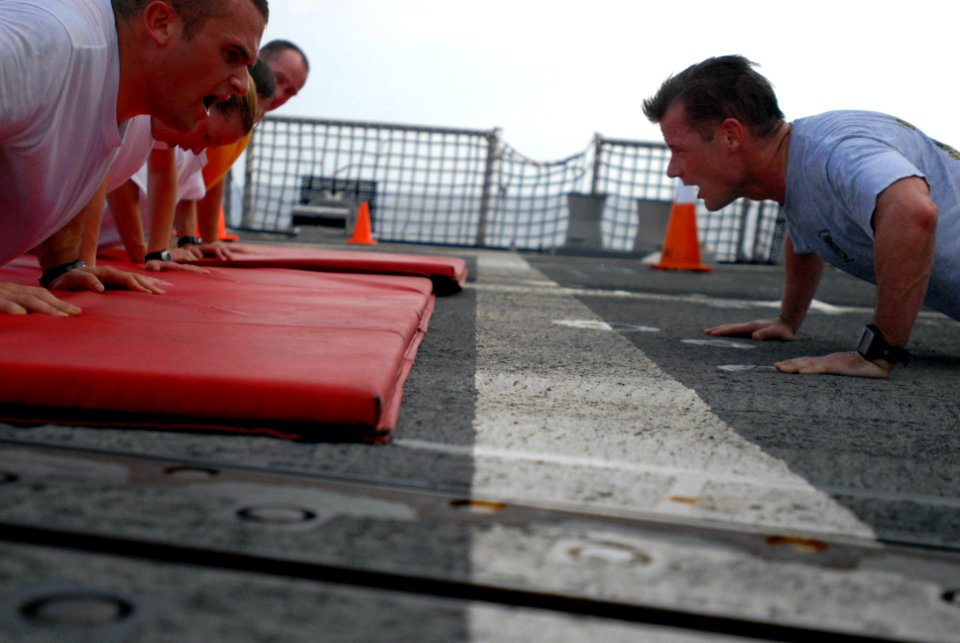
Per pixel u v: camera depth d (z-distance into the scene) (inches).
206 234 148.5
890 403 71.1
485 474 43.7
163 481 38.6
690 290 201.8
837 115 92.3
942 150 91.3
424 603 29.5
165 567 30.4
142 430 46.4
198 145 104.4
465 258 288.4
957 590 33.1
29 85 60.5
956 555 37.1
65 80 64.1
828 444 56.5
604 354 89.0
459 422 54.6
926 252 79.8
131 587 28.6
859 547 37.3
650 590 31.1
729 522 39.4
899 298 81.4
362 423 46.9
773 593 31.7
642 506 40.7
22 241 76.9
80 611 26.7
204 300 82.8
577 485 43.2
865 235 89.9
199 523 34.0
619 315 131.0
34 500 35.0
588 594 30.3
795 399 70.4
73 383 46.4
